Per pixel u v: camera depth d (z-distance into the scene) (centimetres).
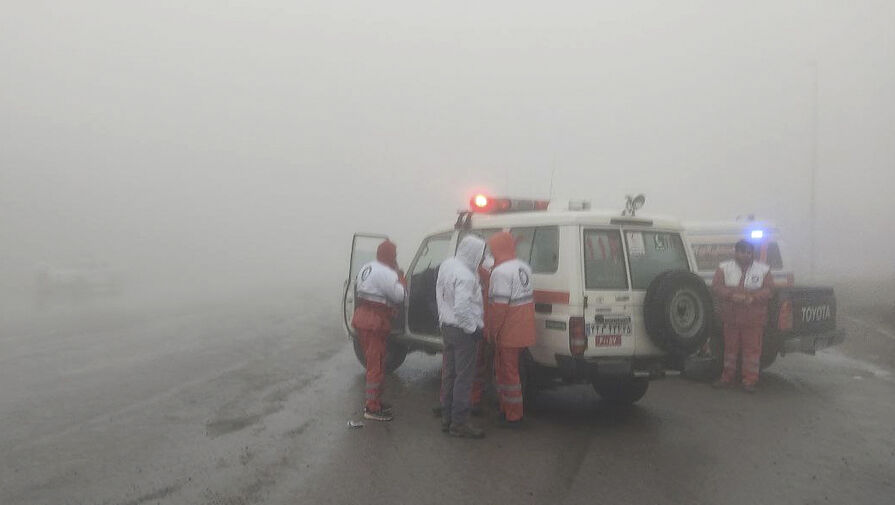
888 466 559
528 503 478
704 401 786
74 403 737
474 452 589
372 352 686
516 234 725
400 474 533
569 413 728
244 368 940
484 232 775
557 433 650
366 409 687
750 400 791
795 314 896
